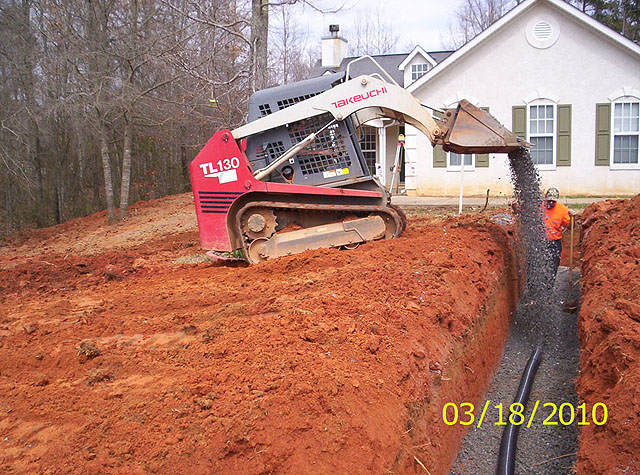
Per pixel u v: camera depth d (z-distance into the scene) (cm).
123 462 328
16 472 320
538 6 1958
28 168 2036
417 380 467
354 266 730
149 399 396
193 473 324
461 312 630
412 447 414
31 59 1897
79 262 1098
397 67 2636
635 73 1931
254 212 872
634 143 1970
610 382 494
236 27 1723
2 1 1967
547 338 882
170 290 730
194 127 2480
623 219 1008
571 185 2031
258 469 333
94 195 2577
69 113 1789
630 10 3969
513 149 883
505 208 1482
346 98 882
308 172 909
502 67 2022
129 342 520
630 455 391
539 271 953
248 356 455
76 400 403
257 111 924
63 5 1820
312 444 355
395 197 2156
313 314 539
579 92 1984
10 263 1199
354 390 406
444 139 878
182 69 1706
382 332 505
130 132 1956
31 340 538
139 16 1925
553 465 543
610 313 553
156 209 2147
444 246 807
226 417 368
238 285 726
